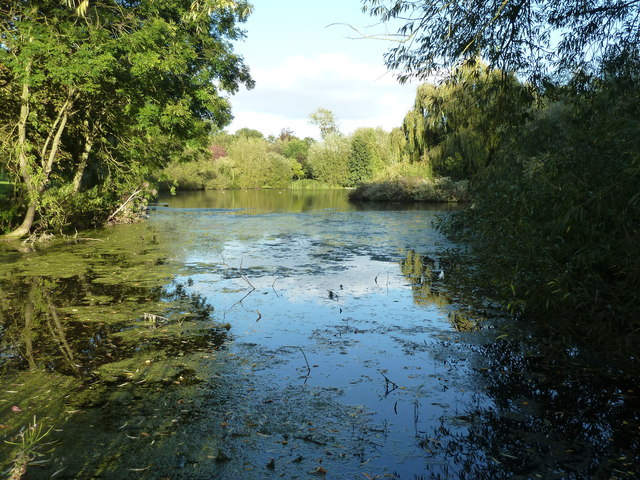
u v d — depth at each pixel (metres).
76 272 7.46
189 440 2.64
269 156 53.47
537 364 3.72
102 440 2.64
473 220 6.93
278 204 25.67
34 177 11.23
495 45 4.85
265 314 5.18
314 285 6.60
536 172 4.96
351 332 4.55
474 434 2.69
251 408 3.02
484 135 6.23
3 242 10.78
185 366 3.73
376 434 2.70
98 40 10.64
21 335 4.50
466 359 3.83
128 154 15.31
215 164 50.06
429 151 29.14
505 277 5.17
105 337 4.43
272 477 2.30
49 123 12.48
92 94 12.23
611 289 3.79
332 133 57.78
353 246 10.41
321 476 2.30
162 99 12.45
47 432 2.72
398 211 20.70
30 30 10.16
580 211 3.55
